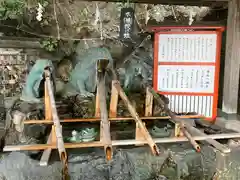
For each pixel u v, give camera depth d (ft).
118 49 20.08
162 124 15.05
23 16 17.66
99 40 19.92
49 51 18.63
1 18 16.90
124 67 18.93
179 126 12.68
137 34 19.66
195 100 15.94
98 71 15.16
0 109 15.17
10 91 16.81
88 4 18.98
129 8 13.55
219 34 15.12
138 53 19.72
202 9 19.35
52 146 11.09
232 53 14.85
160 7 19.30
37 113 13.51
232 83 15.12
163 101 14.52
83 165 10.86
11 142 12.17
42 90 15.26
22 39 17.33
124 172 11.13
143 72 17.48
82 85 16.57
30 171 10.49
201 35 15.19
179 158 11.68
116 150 11.70
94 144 11.14
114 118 13.20
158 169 11.39
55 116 11.53
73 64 18.65
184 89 15.90
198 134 12.92
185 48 15.47
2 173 10.46
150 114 14.56
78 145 11.03
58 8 18.58
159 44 15.72
